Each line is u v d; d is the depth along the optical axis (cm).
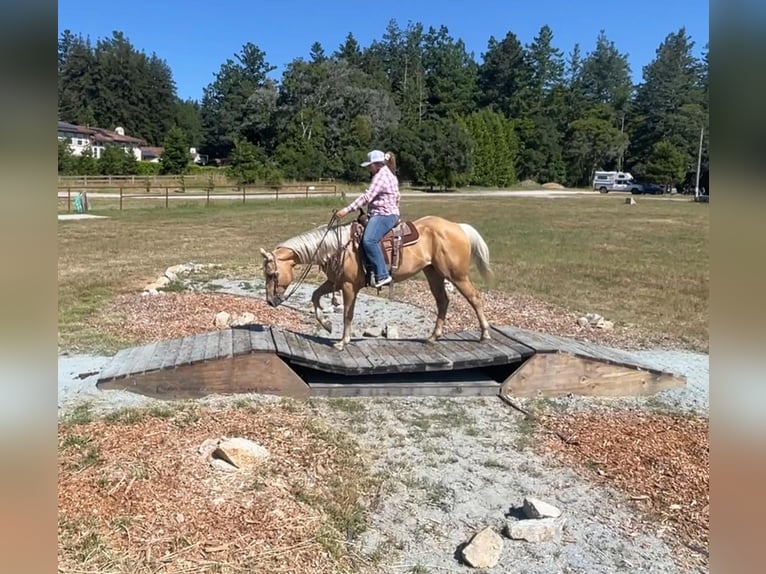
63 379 668
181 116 10625
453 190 6838
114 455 461
